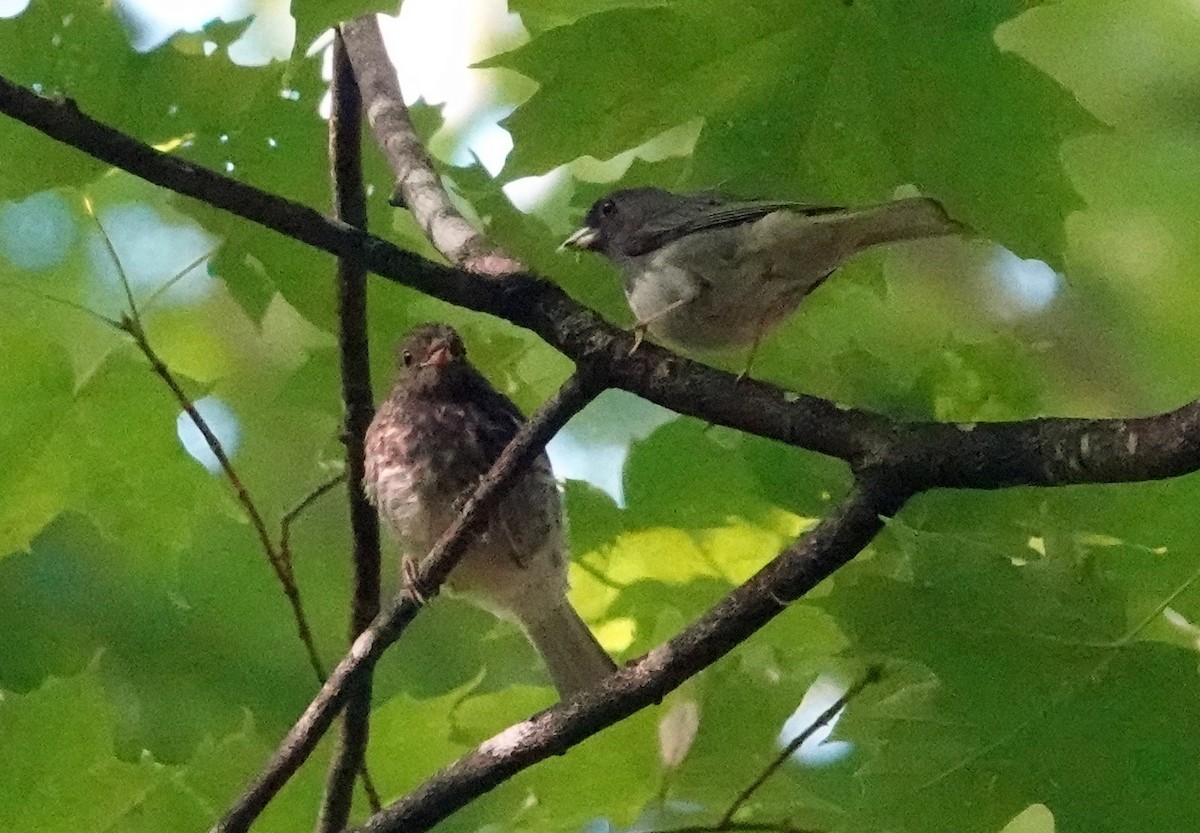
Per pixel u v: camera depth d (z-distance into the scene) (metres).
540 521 6.57
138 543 6.49
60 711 6.41
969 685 4.95
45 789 6.38
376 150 6.54
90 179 5.89
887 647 5.00
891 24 5.06
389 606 5.36
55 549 6.51
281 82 6.03
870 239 5.30
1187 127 7.93
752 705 6.01
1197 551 4.91
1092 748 4.88
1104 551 4.97
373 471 6.83
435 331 6.96
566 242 6.32
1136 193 8.00
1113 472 4.09
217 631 6.57
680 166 6.35
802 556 4.55
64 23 5.82
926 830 4.91
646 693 4.79
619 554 6.52
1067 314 7.54
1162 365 7.84
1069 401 7.49
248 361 7.75
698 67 5.07
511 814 6.36
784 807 5.89
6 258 6.47
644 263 5.95
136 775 6.47
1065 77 8.03
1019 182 5.06
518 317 4.91
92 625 6.46
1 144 5.81
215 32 5.95
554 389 7.41
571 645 6.60
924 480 4.37
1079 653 4.91
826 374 6.36
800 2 5.05
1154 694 4.85
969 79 5.03
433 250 6.72
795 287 5.76
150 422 6.40
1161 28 7.98
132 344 6.43
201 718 6.47
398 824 5.07
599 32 5.01
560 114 5.05
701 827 5.57
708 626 4.69
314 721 5.42
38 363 6.32
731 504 6.29
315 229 4.72
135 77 5.90
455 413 6.86
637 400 7.44
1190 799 4.82
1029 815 6.53
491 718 6.64
